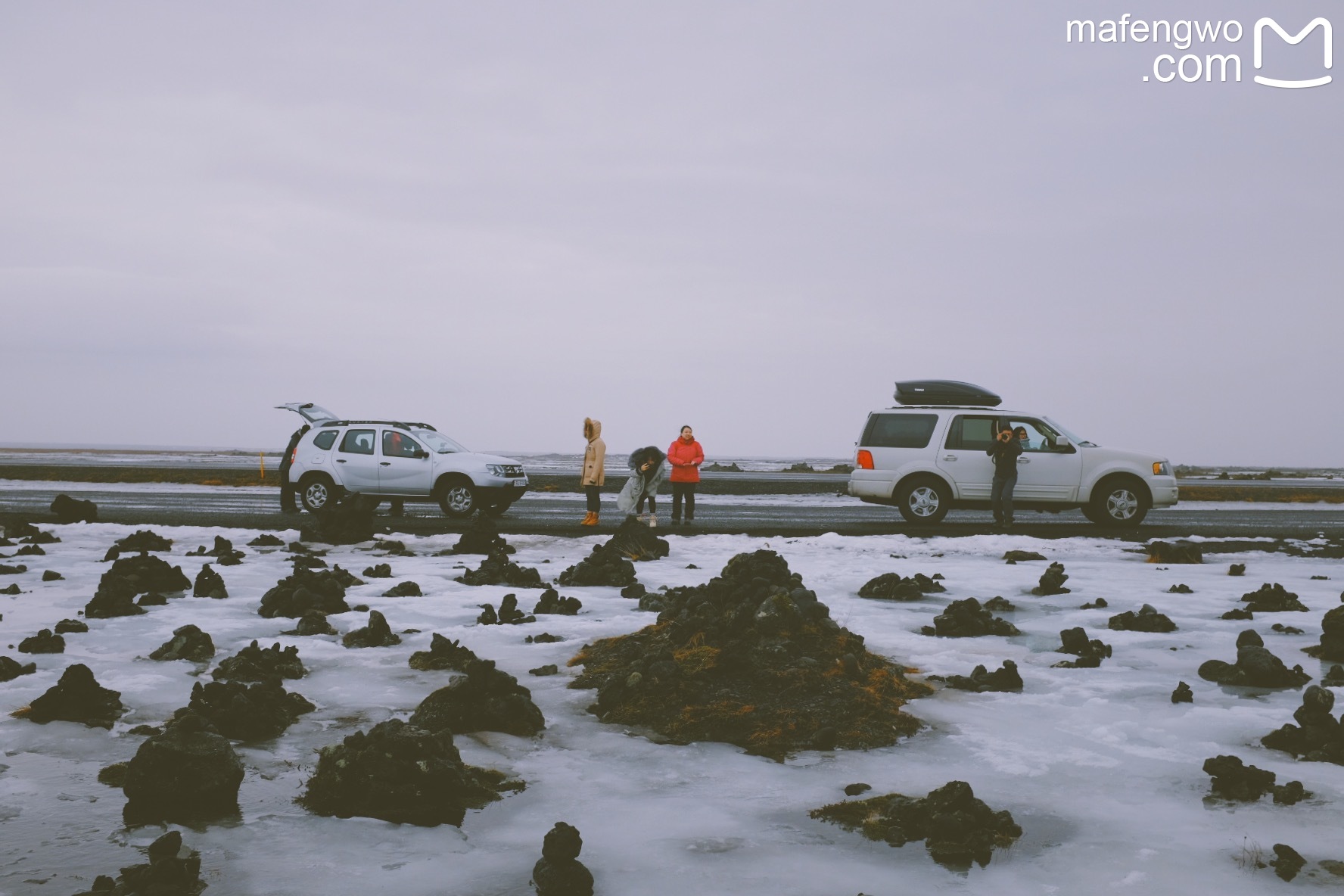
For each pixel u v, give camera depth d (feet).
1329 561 46.62
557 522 66.18
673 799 14.75
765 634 21.42
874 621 28.96
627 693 19.35
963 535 59.21
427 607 30.89
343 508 50.49
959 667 22.99
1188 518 77.82
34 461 283.38
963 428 65.05
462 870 12.23
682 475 62.95
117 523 60.80
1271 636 27.22
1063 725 18.56
